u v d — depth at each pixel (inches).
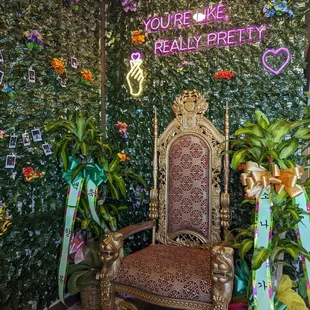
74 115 83.7
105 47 96.1
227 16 80.7
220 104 81.6
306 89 75.9
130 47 92.4
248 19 78.5
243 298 65.3
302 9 73.2
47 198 75.5
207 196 76.1
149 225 79.0
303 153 76.0
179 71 85.9
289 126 59.7
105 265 65.1
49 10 75.5
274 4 73.9
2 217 63.3
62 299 75.0
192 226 76.6
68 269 77.7
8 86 65.3
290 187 54.9
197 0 83.7
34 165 72.1
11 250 66.4
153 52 89.2
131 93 92.4
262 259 53.0
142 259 65.9
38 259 73.6
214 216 75.2
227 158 74.5
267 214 56.4
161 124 88.2
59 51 78.6
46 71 74.9
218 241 74.1
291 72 75.2
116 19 94.4
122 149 94.0
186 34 85.0
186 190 78.0
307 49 75.4
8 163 65.3
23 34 68.0
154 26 88.8
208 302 56.3
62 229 80.6
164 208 80.3
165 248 73.5
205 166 76.7
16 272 67.7
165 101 87.8
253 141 61.1
